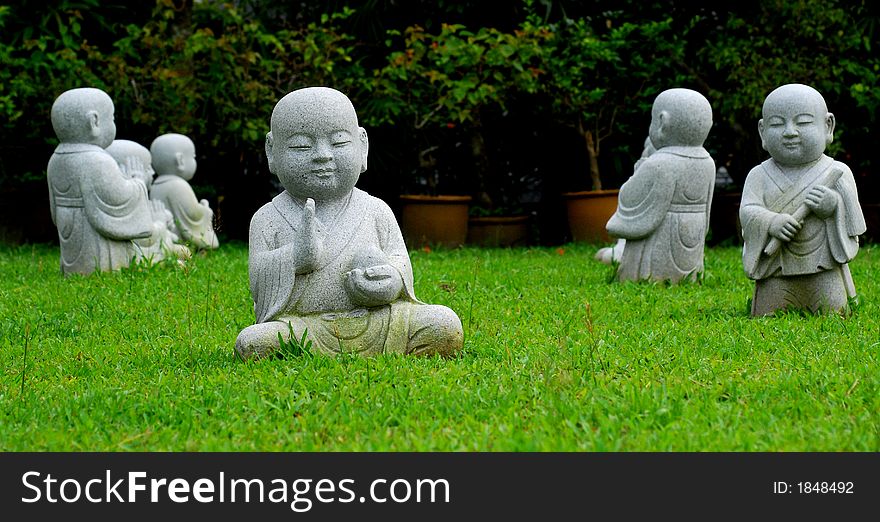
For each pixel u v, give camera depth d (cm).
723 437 414
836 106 1372
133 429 453
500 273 992
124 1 1455
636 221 920
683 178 909
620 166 1463
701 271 928
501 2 1445
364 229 587
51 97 1311
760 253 730
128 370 574
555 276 972
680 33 1409
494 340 634
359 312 577
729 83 1381
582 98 1353
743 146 1391
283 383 511
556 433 423
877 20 1351
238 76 1309
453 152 1532
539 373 525
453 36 1322
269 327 568
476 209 1444
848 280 737
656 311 763
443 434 431
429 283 914
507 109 1435
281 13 1472
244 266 1032
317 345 570
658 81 1385
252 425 451
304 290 576
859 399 468
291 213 586
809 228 721
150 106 1334
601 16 1430
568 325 684
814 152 723
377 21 1418
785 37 1310
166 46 1334
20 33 1357
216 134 1371
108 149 1148
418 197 1349
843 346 601
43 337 682
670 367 548
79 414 470
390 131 1434
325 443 431
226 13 1354
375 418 453
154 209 1200
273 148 592
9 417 472
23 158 1413
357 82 1347
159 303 809
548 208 1570
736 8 1365
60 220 991
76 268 989
